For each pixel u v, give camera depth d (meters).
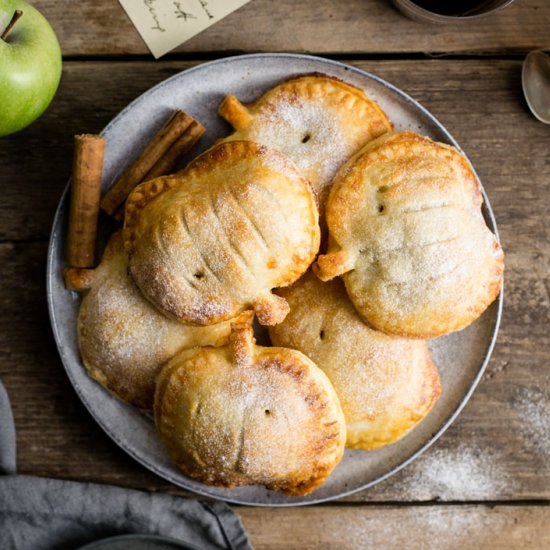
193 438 0.88
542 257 0.97
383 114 0.92
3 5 0.88
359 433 0.92
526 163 0.97
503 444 0.97
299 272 0.88
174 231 0.87
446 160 0.90
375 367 0.91
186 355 0.90
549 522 0.97
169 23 0.94
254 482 0.90
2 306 0.95
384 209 0.88
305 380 0.89
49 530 0.94
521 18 0.96
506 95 0.96
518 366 0.97
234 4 0.94
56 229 0.91
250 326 0.90
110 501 0.94
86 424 0.95
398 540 0.96
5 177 0.95
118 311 0.90
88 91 0.95
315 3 0.96
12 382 0.95
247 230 0.86
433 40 0.96
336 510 0.97
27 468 0.95
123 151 0.92
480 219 0.90
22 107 0.90
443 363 0.94
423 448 0.93
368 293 0.89
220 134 0.93
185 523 0.94
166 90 0.92
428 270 0.88
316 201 0.90
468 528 0.97
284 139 0.91
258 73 0.92
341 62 0.95
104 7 0.95
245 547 0.94
